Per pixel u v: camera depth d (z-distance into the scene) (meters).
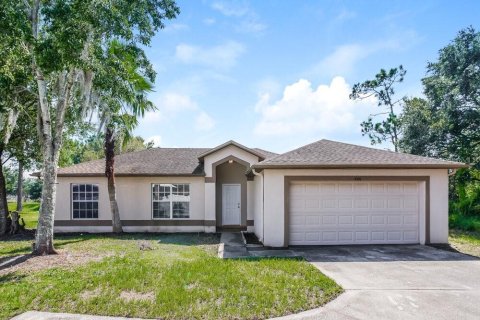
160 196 15.95
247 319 5.19
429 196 11.58
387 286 6.68
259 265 8.16
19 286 6.68
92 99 10.70
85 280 7.00
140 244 11.42
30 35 8.30
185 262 8.52
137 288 6.45
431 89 24.73
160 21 10.95
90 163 16.95
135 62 11.52
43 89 9.77
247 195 15.87
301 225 11.53
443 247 11.05
